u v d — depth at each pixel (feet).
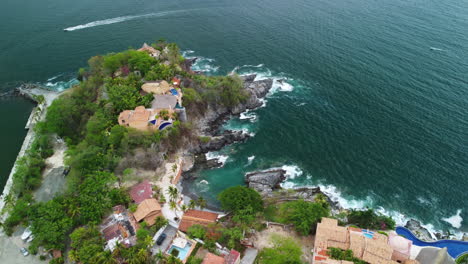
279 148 405.80
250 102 466.29
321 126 431.43
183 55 581.53
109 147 354.95
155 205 299.79
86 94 431.43
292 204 313.53
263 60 564.30
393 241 263.90
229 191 317.63
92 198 295.48
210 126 434.71
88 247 256.32
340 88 490.08
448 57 528.63
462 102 443.73
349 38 602.03
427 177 359.25
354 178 364.58
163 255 263.70
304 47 590.55
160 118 383.04
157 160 362.12
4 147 404.57
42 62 564.30
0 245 281.95
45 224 274.77
